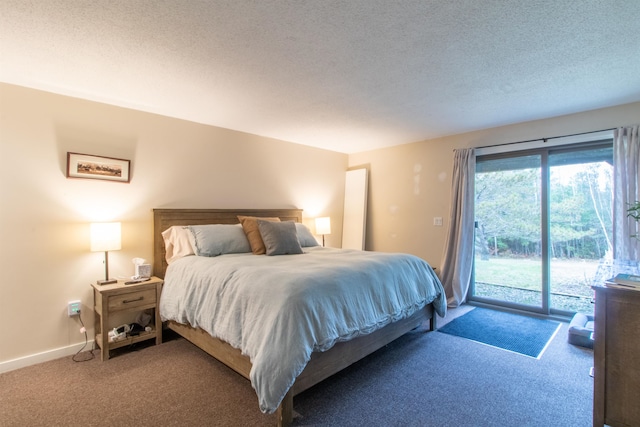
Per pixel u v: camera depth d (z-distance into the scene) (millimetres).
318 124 3658
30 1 1504
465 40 1894
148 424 1717
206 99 2838
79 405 1890
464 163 3939
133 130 3061
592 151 3291
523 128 3582
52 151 2602
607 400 1533
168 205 3293
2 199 2383
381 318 2271
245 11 1606
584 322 2945
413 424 1719
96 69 2240
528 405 1892
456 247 3992
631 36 1846
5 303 2387
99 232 2613
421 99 2877
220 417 1774
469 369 2336
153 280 2865
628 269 1975
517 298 3744
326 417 1774
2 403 1915
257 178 4117
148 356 2566
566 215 3447
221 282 2225
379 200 4938
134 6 1554
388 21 1698
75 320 2691
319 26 1743
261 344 1708
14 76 2330
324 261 2621
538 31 1797
